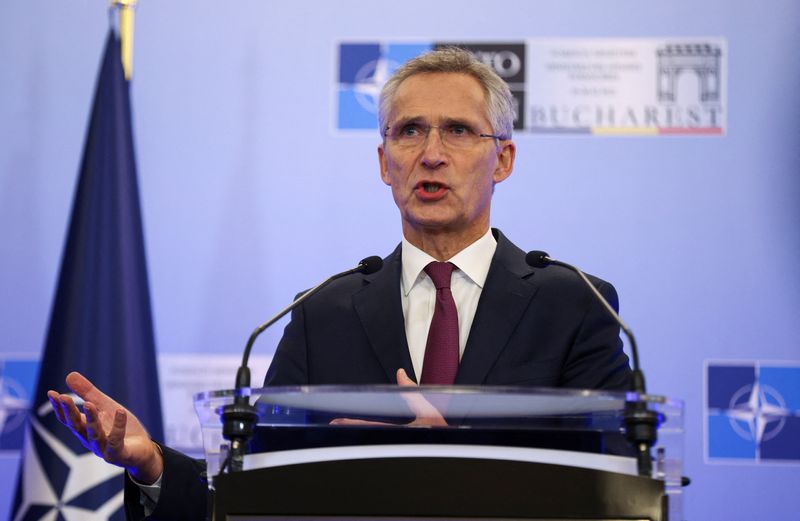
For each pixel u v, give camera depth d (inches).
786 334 374.3
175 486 197.0
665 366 376.5
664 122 393.1
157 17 418.6
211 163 408.2
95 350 378.3
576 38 400.8
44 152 412.5
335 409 162.1
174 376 393.7
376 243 398.6
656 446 158.7
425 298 241.6
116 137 396.5
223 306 398.0
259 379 391.9
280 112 409.4
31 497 365.1
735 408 370.9
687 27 397.4
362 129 405.7
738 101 390.9
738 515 363.6
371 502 151.4
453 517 150.6
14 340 398.6
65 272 385.7
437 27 407.8
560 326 225.0
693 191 387.2
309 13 414.3
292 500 152.0
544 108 398.0
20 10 422.6
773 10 393.7
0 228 406.6
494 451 152.8
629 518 149.9
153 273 401.1
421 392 148.6
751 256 380.8
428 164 238.7
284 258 399.9
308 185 403.9
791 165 385.4
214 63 414.6
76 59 419.2
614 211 389.4
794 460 365.7
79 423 181.8
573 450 159.0
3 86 417.4
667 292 381.7
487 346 223.6
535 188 393.7
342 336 232.7
